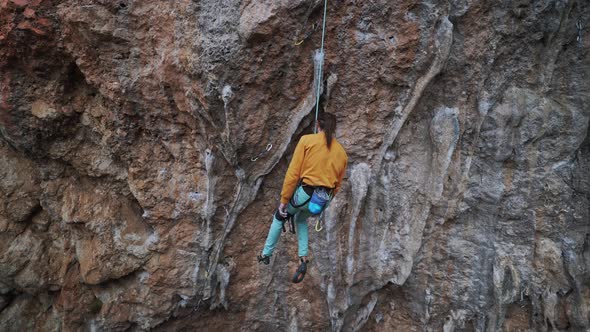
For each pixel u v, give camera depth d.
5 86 5.34
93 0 4.85
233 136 5.23
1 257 6.01
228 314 6.52
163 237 5.85
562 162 5.23
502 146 5.25
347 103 5.35
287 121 5.39
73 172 6.06
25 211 6.07
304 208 4.14
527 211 5.41
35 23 4.88
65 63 5.32
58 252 6.26
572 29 4.88
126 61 5.17
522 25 4.87
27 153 5.88
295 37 4.88
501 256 5.54
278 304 6.41
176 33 4.94
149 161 5.68
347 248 5.88
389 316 6.43
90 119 5.66
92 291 6.21
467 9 4.82
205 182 5.59
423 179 5.54
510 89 5.18
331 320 6.25
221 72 4.89
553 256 5.35
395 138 5.43
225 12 4.79
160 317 6.13
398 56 4.98
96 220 5.87
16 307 6.43
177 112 5.40
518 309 5.65
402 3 4.79
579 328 5.34
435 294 5.93
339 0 4.82
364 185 5.51
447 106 5.29
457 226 5.67
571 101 5.11
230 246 6.03
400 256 5.85
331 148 4.02
